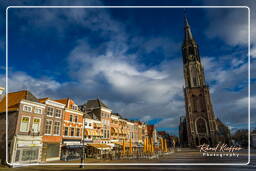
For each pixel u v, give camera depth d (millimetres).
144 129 70562
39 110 28047
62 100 35656
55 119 31016
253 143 75875
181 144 111438
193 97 90875
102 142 42469
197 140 82938
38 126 27484
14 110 25109
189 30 110125
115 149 41688
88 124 38938
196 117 86750
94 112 44688
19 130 24578
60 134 31484
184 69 101188
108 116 46938
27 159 24891
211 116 83750
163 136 125812
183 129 112188
